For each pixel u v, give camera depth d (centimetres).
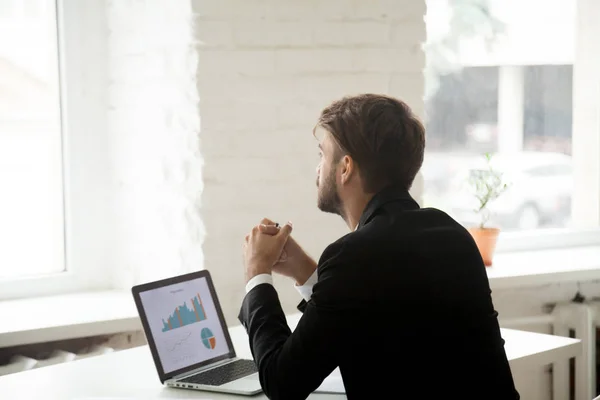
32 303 353
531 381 389
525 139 436
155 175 354
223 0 330
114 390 233
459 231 212
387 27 357
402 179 218
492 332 208
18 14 362
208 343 252
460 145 421
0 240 363
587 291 399
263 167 343
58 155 373
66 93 370
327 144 223
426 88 414
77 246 375
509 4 428
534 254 429
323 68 348
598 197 454
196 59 328
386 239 202
